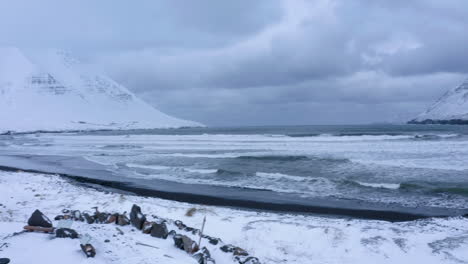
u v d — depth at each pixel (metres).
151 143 47.44
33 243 5.37
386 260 6.55
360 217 10.88
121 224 7.36
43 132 131.38
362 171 18.91
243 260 6.02
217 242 6.90
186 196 14.35
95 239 5.80
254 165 22.55
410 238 7.63
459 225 9.00
